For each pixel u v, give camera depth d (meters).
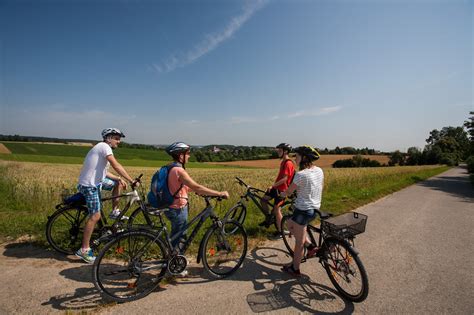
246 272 3.45
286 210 6.66
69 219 3.86
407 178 18.94
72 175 16.67
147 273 3.25
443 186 15.72
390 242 4.84
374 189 11.67
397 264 3.85
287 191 3.14
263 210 4.96
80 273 3.22
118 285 2.93
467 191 13.34
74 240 3.86
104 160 3.59
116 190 4.17
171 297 2.79
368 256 4.16
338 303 2.79
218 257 3.82
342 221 3.19
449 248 4.55
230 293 2.91
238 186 10.53
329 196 9.45
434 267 3.75
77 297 2.72
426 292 3.04
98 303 2.63
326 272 3.48
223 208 6.86
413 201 9.43
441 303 2.81
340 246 2.99
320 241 3.33
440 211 7.76
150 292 2.85
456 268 3.72
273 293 2.95
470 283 3.28
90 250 3.47
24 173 15.76
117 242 2.87
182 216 3.15
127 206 3.87
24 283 2.95
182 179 2.96
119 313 2.49
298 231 3.12
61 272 3.22
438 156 67.94
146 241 2.91
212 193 3.10
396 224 6.12
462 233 5.46
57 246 3.76
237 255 3.93
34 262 3.47
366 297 2.65
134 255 2.87
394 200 9.55
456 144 73.88
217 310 2.58
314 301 2.81
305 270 3.54
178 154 3.09
